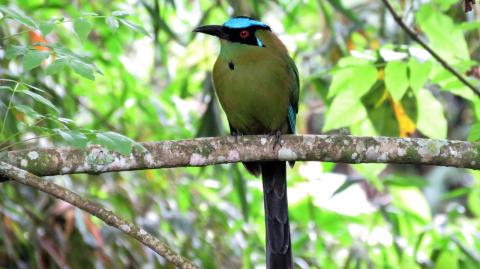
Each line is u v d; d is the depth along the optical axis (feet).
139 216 37.06
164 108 40.22
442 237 36.09
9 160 21.86
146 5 35.53
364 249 38.32
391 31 43.62
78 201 20.21
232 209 40.96
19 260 34.83
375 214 40.24
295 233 40.75
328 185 41.45
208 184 40.68
